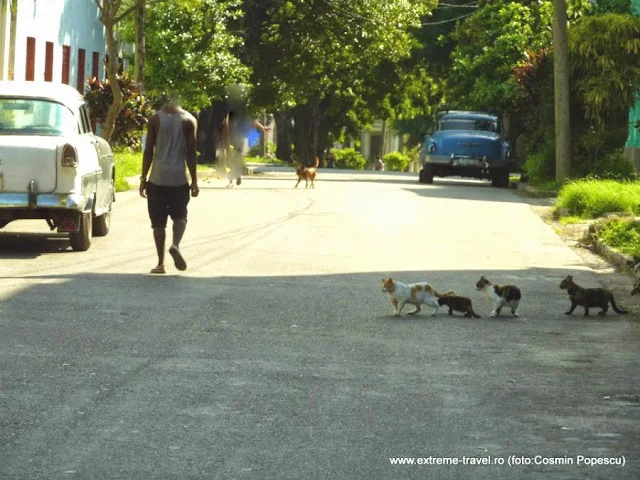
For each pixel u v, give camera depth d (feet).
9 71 116.57
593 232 67.36
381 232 69.56
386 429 24.94
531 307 43.70
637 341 36.81
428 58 246.06
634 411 27.12
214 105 181.98
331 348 34.22
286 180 134.62
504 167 132.87
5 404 26.11
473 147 132.46
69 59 139.54
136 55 132.46
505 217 83.76
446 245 64.03
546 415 26.58
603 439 24.52
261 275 49.70
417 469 22.06
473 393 28.71
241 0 156.46
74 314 38.37
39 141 54.03
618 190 90.58
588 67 118.62
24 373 29.32
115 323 37.04
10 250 55.98
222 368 30.83
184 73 148.05
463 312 41.04
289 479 21.25
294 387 28.81
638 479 21.76
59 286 44.42
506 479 21.61
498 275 52.13
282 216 78.43
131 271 49.70
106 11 106.93
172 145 49.32
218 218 75.97
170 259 54.19
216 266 52.29
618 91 117.80
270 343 34.63
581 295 41.98
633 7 133.69
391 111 276.62
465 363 32.53
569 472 22.09
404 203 93.56
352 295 44.91
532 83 130.00
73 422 24.79
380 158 360.89
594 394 28.91
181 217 49.57
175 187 49.24
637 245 60.90
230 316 39.17
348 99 267.39
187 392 27.91
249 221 74.33
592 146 117.70
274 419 25.57
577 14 134.41
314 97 255.70
